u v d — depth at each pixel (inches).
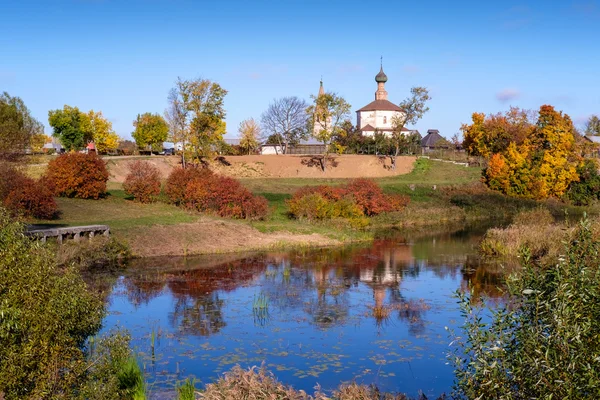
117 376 469.7
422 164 3164.4
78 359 417.1
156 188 1836.9
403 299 896.9
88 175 1766.7
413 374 573.3
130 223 1441.9
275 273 1107.9
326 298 903.7
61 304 405.7
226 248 1385.3
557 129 2906.0
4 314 363.3
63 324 405.1
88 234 1255.5
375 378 560.4
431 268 1166.3
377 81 4475.9
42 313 388.8
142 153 3673.7
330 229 1683.1
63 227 1280.8
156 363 596.1
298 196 1886.1
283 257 1309.1
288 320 773.9
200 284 999.6
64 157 1774.1
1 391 356.8
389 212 2092.8
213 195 1727.4
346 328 737.0
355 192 2027.6
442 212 2212.1
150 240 1352.1
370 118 4338.1
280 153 3833.7
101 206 1690.5
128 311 811.4
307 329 732.0
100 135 3361.2
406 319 780.0
